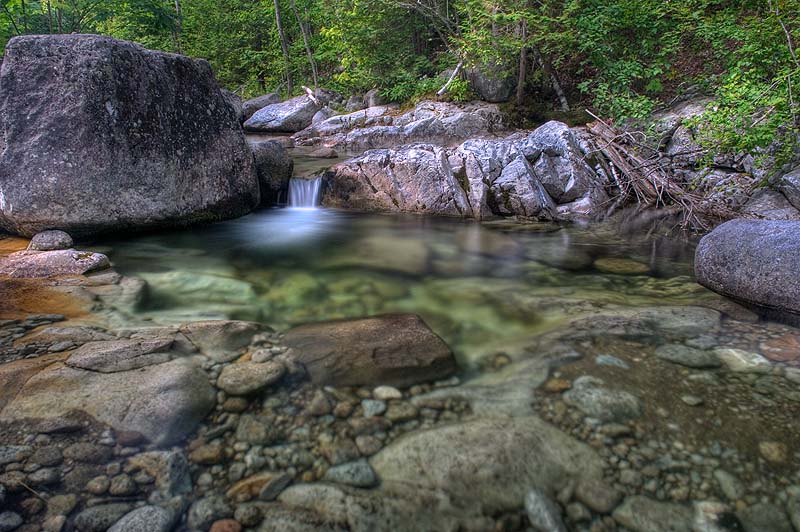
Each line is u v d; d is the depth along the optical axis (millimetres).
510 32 11938
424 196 6570
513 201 6406
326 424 1975
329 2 15867
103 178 4492
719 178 6680
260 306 3322
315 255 4680
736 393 2195
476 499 1599
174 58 5055
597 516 1548
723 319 2994
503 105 12883
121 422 1879
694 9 9062
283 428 1942
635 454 1808
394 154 6812
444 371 2398
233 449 1812
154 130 4836
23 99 4285
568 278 4113
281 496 1598
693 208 6141
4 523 1440
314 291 3691
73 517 1477
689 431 1938
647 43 9617
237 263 4328
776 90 5305
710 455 1808
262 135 15500
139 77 4711
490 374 2404
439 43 16500
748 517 1548
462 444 1829
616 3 9836
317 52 19500
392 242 5230
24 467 1649
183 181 5121
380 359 2428
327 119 15000
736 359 2494
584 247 5133
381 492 1622
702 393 2197
